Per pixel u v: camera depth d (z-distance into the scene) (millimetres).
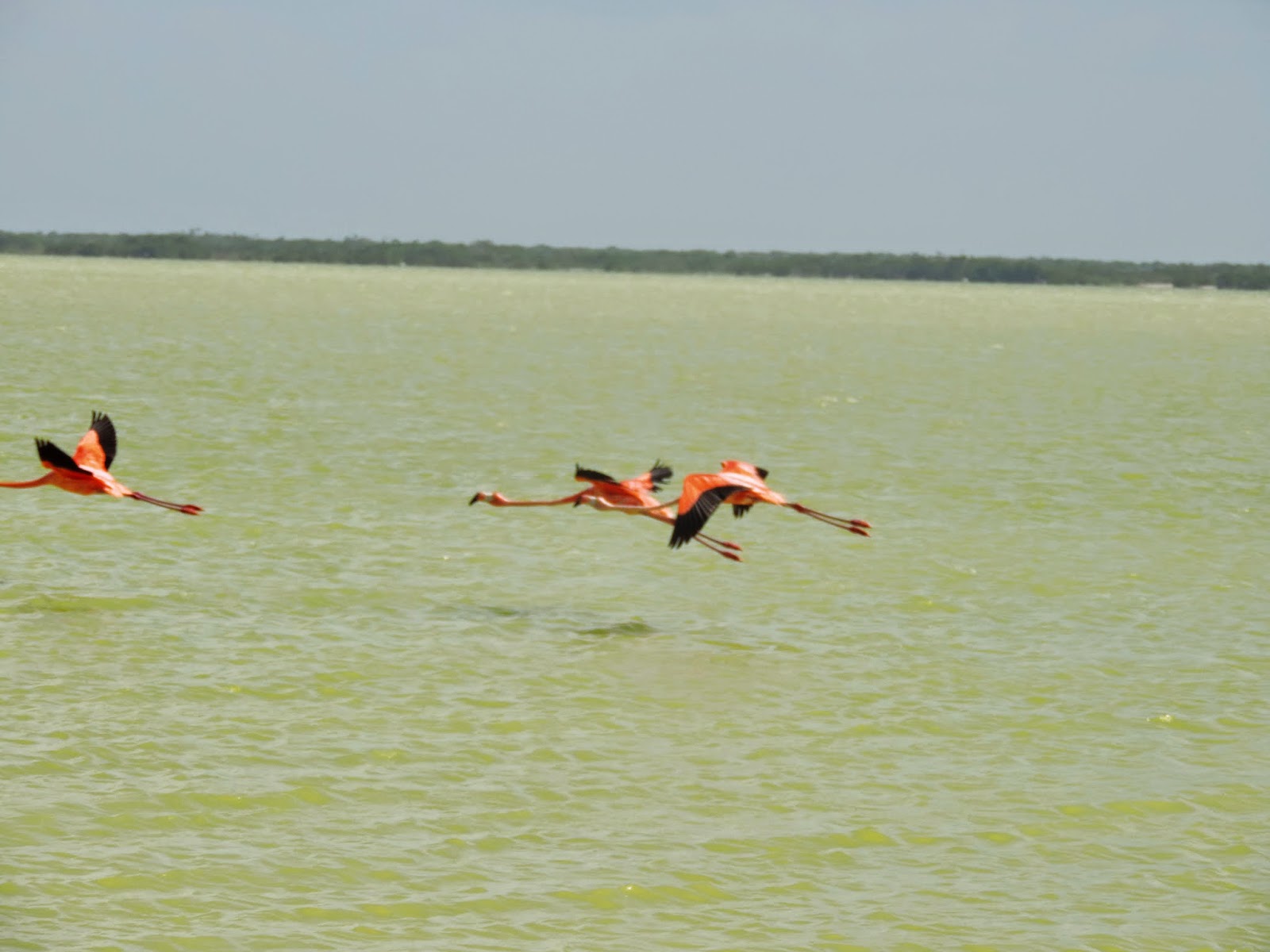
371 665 67188
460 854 48844
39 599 74812
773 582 84688
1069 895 47469
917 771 57000
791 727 61156
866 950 43906
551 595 80500
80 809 50656
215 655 67438
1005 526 101375
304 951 42625
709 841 50500
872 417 161500
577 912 45438
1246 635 75625
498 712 61719
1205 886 48188
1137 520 104625
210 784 53281
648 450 133250
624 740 59188
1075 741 60500
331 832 50000
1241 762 58406
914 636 74500
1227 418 168000
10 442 122125
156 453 118750
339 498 103375
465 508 102125
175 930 43438
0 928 42906
